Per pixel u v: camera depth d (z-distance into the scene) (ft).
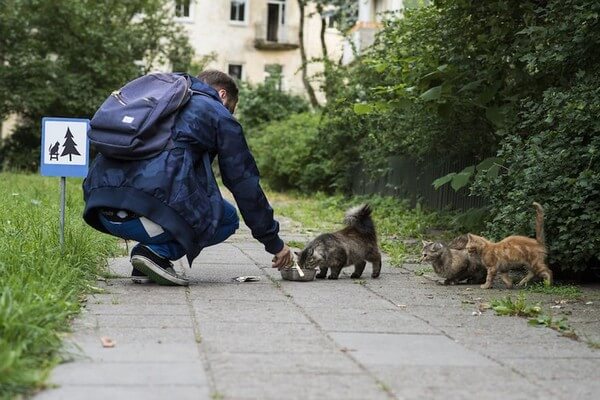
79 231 29.48
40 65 114.73
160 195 23.52
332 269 27.61
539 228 27.09
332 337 18.40
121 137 23.47
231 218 25.81
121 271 27.53
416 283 27.55
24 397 13.24
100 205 23.72
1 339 14.82
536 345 18.39
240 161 24.61
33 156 118.83
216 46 157.89
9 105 115.24
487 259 26.78
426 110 38.81
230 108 26.58
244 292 24.16
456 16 35.53
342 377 15.02
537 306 23.31
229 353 16.51
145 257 24.06
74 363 15.34
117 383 14.16
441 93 36.04
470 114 39.75
